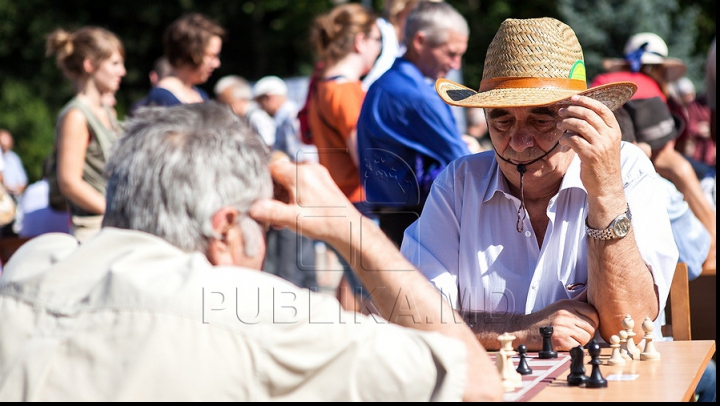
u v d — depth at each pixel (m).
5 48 20.78
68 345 1.58
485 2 20.11
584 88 2.71
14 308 1.68
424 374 1.63
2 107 19.94
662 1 14.84
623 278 2.45
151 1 21.72
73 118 4.58
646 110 4.58
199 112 1.73
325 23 4.67
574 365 2.00
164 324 1.56
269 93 10.41
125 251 1.68
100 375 1.55
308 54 22.58
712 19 18.58
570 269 2.69
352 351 1.60
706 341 2.55
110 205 1.73
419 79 3.96
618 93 2.68
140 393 1.53
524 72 2.65
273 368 1.56
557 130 2.59
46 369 1.57
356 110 4.43
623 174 2.70
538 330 2.47
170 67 5.34
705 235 3.86
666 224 2.65
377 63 5.22
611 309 2.47
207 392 1.54
